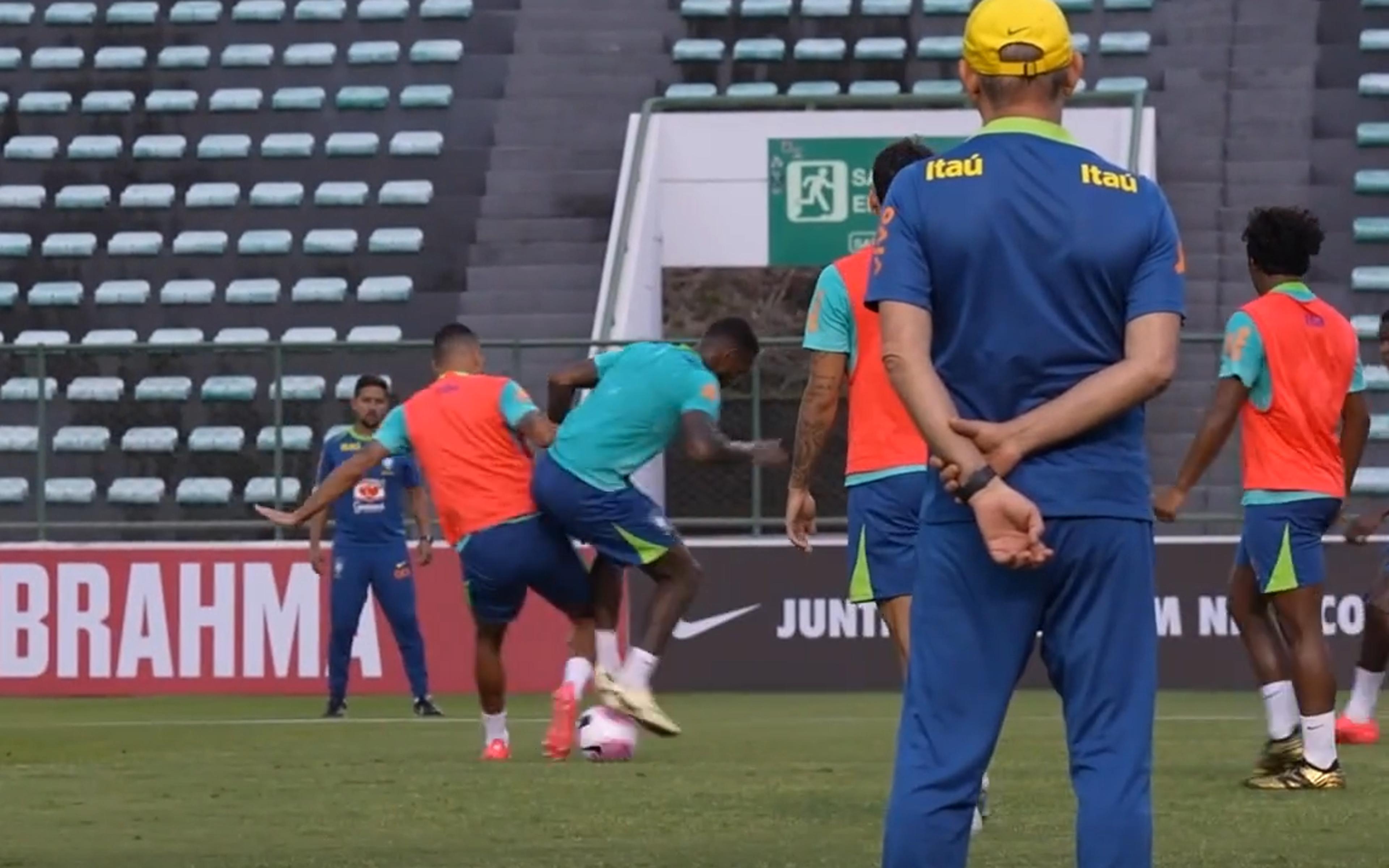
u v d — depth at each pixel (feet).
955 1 185.98
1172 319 28.91
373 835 52.80
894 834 29.04
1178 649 122.42
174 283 166.71
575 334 161.07
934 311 29.48
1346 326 62.75
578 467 71.72
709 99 168.66
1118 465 28.89
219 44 185.57
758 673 124.06
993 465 28.35
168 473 146.72
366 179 174.60
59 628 125.39
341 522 104.47
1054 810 56.95
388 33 185.98
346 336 163.63
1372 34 178.50
